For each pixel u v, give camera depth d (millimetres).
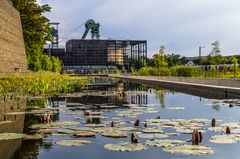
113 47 166500
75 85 48125
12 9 47875
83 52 161750
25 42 61781
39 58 74000
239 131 12312
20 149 10047
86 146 10352
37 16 63094
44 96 29406
